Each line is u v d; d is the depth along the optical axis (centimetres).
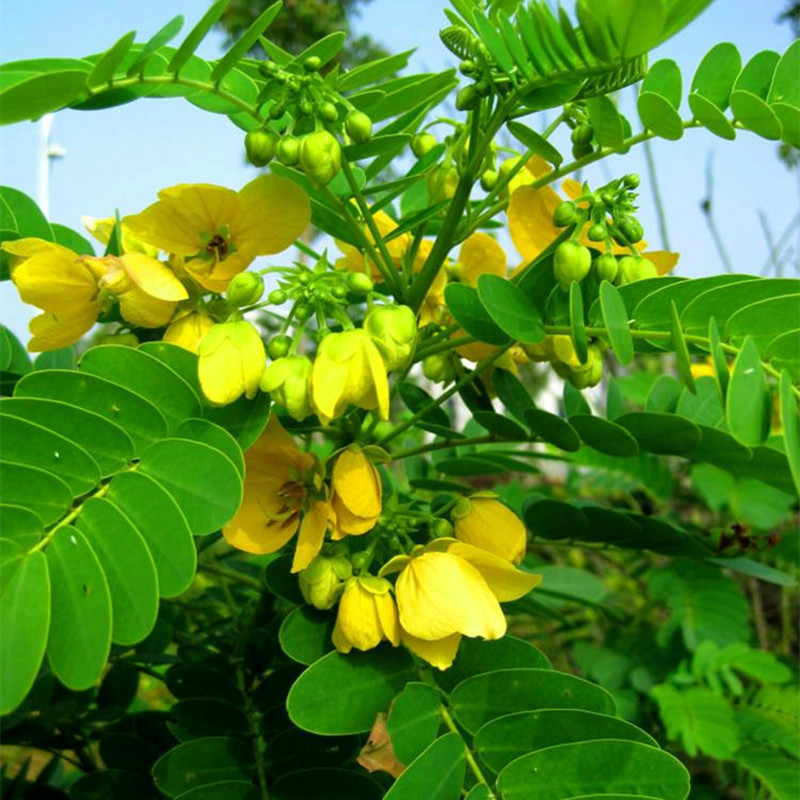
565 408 35
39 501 18
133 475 19
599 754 20
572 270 22
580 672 57
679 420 25
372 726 21
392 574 24
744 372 19
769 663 47
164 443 19
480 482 65
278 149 22
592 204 23
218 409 21
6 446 18
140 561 17
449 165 27
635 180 23
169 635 33
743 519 50
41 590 17
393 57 25
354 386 21
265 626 29
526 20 20
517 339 22
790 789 41
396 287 26
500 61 21
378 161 27
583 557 67
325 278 22
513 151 27
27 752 51
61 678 17
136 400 20
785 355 21
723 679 48
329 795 23
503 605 32
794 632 69
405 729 21
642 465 49
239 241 23
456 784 20
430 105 27
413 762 19
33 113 19
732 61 23
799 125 20
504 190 28
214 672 27
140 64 20
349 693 21
